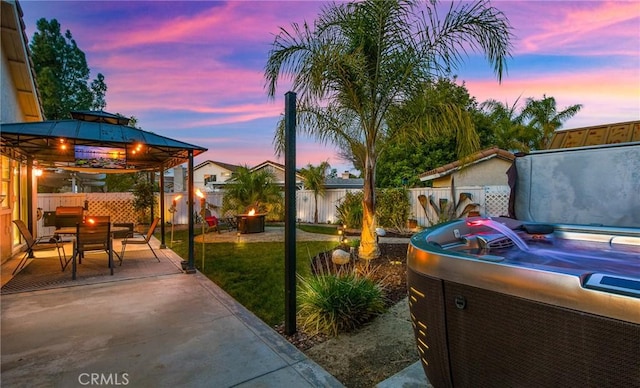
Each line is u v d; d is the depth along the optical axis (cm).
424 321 152
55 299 394
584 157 341
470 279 129
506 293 117
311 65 459
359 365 249
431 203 1053
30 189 714
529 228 229
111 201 1213
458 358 137
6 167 659
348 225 1056
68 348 272
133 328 311
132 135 546
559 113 1677
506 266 119
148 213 1259
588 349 97
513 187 386
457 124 477
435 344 147
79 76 2072
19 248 716
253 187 1340
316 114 535
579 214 340
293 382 224
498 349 121
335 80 480
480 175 1144
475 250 183
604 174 327
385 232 934
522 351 113
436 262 145
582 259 168
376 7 448
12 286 445
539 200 367
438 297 143
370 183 551
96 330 306
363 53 477
